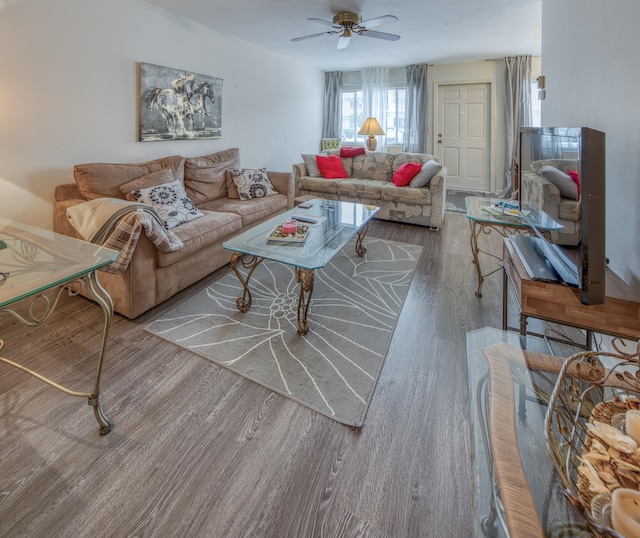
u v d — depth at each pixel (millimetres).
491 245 3564
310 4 3096
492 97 5855
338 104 6547
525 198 1935
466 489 1135
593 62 1743
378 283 2707
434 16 3457
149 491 1122
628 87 1358
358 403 1503
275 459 1240
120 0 2822
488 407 889
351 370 1716
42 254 1351
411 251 3414
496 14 3412
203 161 3520
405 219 4281
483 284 2676
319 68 6203
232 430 1361
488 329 1323
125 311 2131
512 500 646
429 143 6438
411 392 1568
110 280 2133
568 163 1266
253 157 4734
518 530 599
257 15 3363
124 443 1294
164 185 2795
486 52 5098
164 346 1887
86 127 2715
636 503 662
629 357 1027
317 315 2234
